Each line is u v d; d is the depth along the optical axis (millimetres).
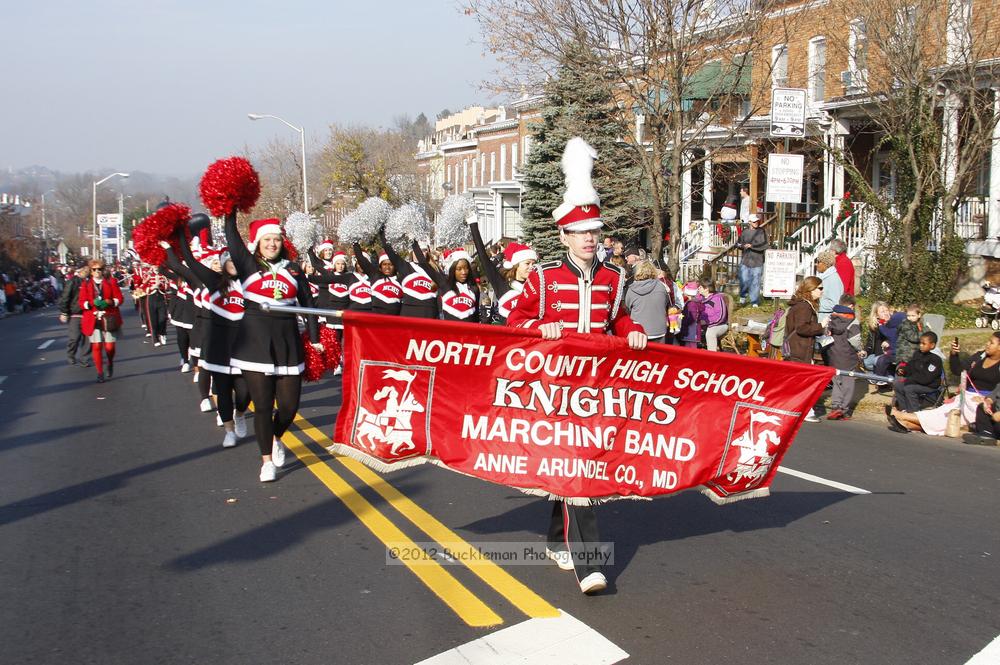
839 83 21703
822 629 4746
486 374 5234
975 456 9477
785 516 6902
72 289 17484
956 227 20562
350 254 20875
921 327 11680
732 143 24109
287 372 7875
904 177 19359
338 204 48906
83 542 6305
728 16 18047
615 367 5281
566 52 17844
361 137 49281
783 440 5637
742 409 5555
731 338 16031
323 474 8125
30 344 24328
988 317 17641
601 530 6492
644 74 18047
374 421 5207
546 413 5266
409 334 5156
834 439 10328
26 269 58000
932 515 6996
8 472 8508
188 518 6840
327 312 5156
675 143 18156
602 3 17609
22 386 14953
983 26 18234
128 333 26188
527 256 9383
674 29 17766
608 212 21672
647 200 21125
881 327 13375
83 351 17453
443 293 12406
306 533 6418
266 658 4438
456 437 5250
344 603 5113
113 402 12758
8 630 4828
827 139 22688
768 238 23406
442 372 5219
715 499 5652
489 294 19031
